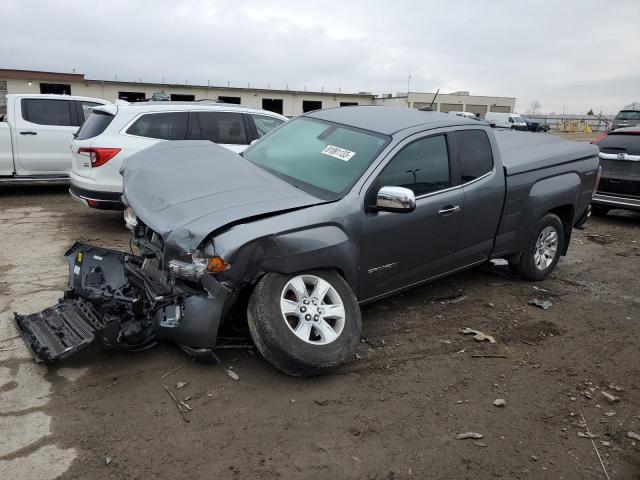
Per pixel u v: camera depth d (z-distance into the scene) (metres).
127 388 3.38
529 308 5.16
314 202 3.70
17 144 9.20
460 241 4.78
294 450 2.92
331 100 55.69
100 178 6.82
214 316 3.35
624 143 9.22
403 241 4.23
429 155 4.46
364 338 4.29
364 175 4.00
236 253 3.25
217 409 3.23
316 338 3.68
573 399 3.61
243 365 3.72
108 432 2.96
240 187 3.77
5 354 3.71
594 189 6.34
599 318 5.04
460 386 3.68
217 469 2.74
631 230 9.12
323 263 3.66
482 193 4.84
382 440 3.06
